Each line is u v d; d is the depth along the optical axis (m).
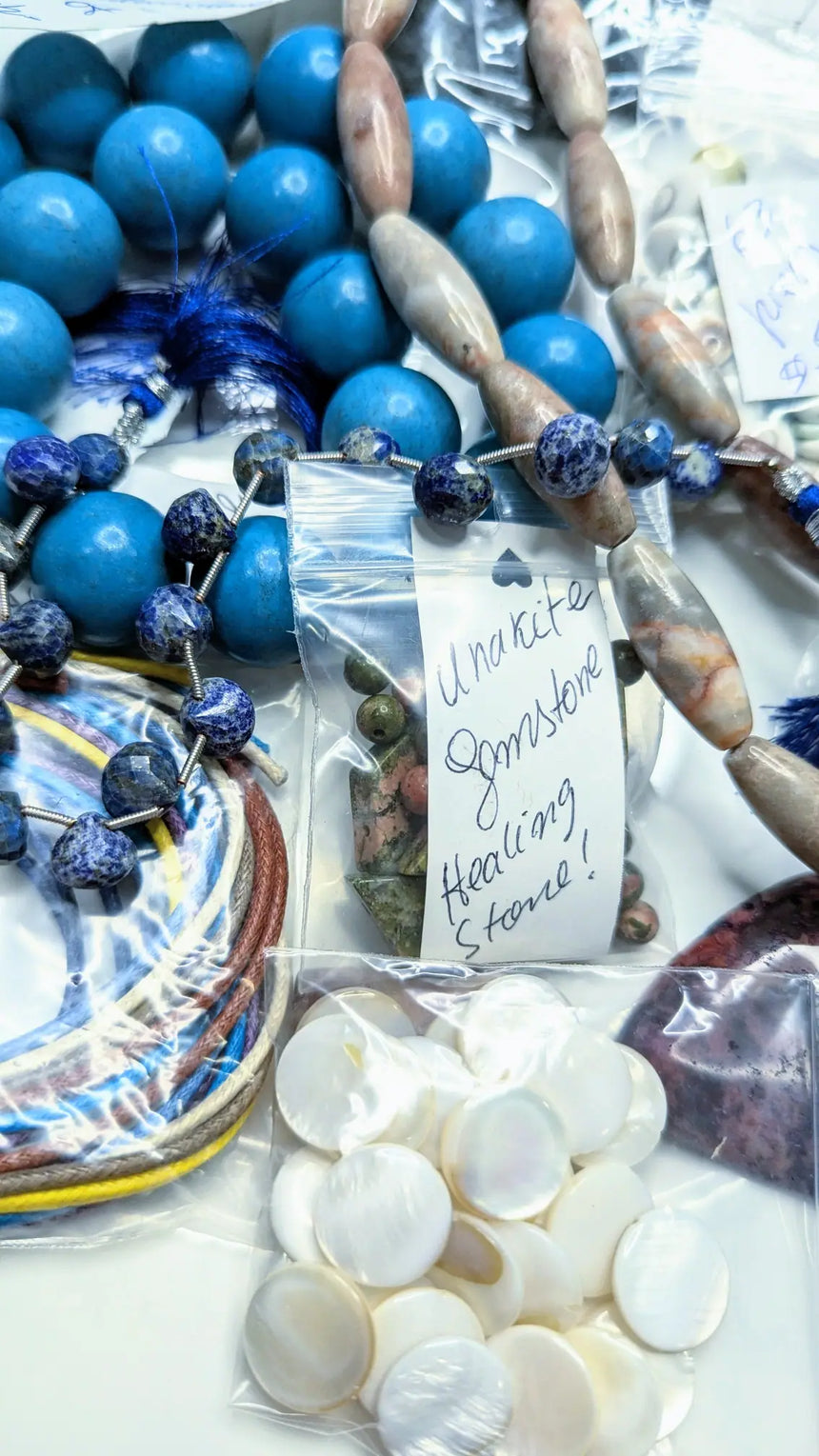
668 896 0.23
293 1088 0.21
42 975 0.22
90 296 0.24
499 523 0.23
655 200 0.26
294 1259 0.20
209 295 0.24
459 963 0.22
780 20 0.27
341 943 0.23
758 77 0.26
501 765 0.22
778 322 0.25
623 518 0.22
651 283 0.25
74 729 0.23
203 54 0.24
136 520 0.22
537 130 0.27
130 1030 0.21
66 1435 0.20
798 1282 0.21
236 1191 0.21
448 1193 0.20
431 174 0.24
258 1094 0.21
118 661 0.23
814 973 0.23
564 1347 0.20
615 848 0.22
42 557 0.22
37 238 0.23
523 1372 0.20
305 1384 0.20
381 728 0.22
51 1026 0.21
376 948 0.23
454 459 0.22
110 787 0.21
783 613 0.25
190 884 0.22
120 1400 0.20
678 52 0.26
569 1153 0.21
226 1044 0.21
